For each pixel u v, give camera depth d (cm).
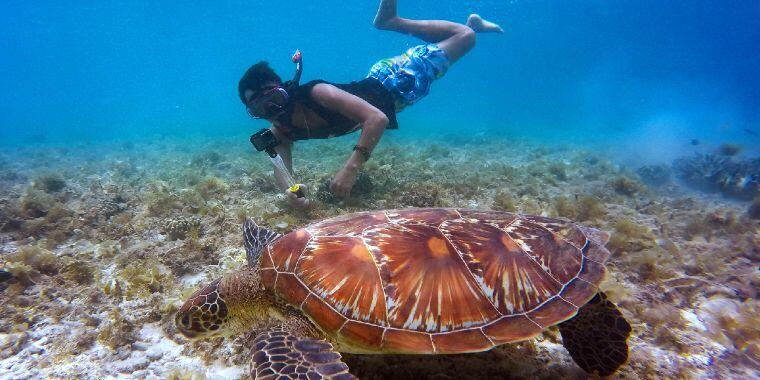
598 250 105
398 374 96
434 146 424
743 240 155
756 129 787
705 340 107
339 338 88
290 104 171
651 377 97
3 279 128
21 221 175
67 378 98
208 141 603
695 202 220
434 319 86
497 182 243
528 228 105
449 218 105
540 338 108
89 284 132
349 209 181
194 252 146
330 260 95
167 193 204
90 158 449
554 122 1177
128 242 160
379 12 229
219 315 100
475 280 92
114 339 107
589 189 239
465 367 98
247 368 101
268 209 182
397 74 195
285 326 92
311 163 320
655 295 124
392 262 93
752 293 123
